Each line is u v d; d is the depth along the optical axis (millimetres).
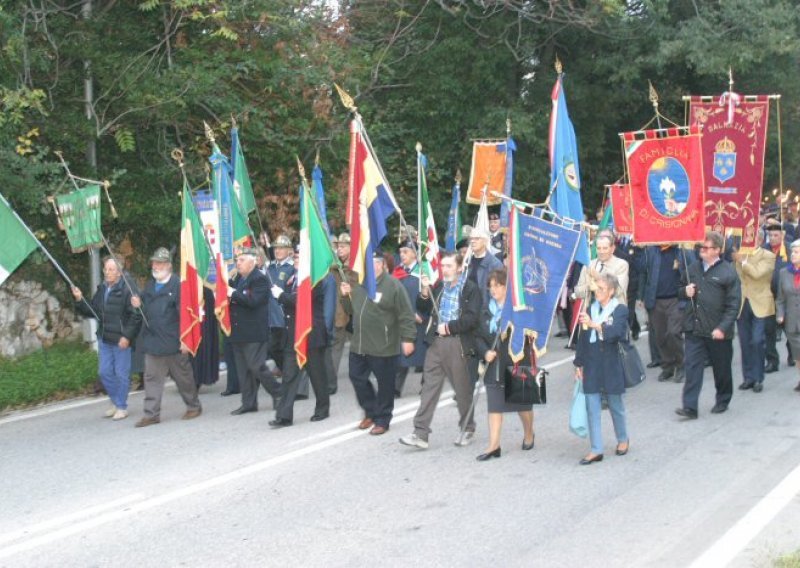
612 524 6242
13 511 7039
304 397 11430
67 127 14203
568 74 23719
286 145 16797
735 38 22188
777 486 6898
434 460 8141
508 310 8023
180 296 10312
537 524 6305
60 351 14328
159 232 16406
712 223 10969
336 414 10344
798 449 8133
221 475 7848
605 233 10102
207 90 14789
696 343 9602
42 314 14766
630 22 22734
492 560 5648
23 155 13328
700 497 6789
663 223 10211
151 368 10188
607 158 27062
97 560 5922
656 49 22562
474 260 10211
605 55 23203
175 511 6879
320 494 7191
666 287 11758
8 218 9969
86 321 14797
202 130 16062
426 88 22734
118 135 14703
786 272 11078
